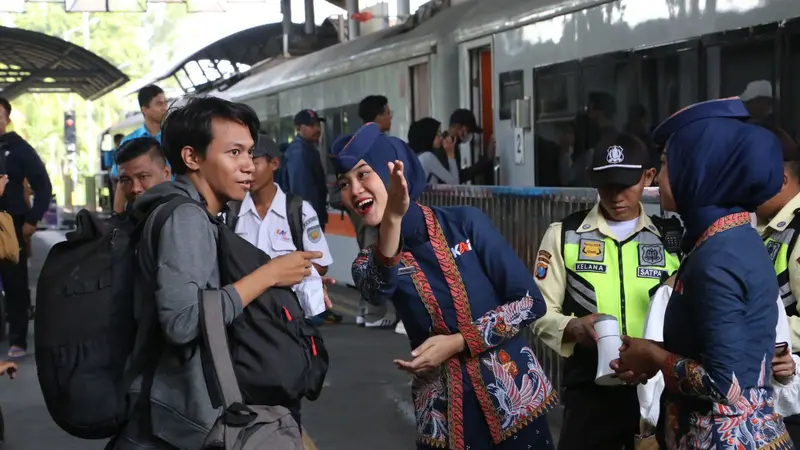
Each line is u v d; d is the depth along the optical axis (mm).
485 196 7562
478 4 11281
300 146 10258
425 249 3537
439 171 9938
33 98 83875
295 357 3000
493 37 10391
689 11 7426
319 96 15656
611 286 4016
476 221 3578
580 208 6258
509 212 7164
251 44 25812
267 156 5180
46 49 24781
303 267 3064
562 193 6441
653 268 3998
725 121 2865
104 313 2957
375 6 20266
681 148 2904
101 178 33031
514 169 10039
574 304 4086
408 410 7227
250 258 3037
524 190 6922
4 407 7465
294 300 3068
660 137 3033
